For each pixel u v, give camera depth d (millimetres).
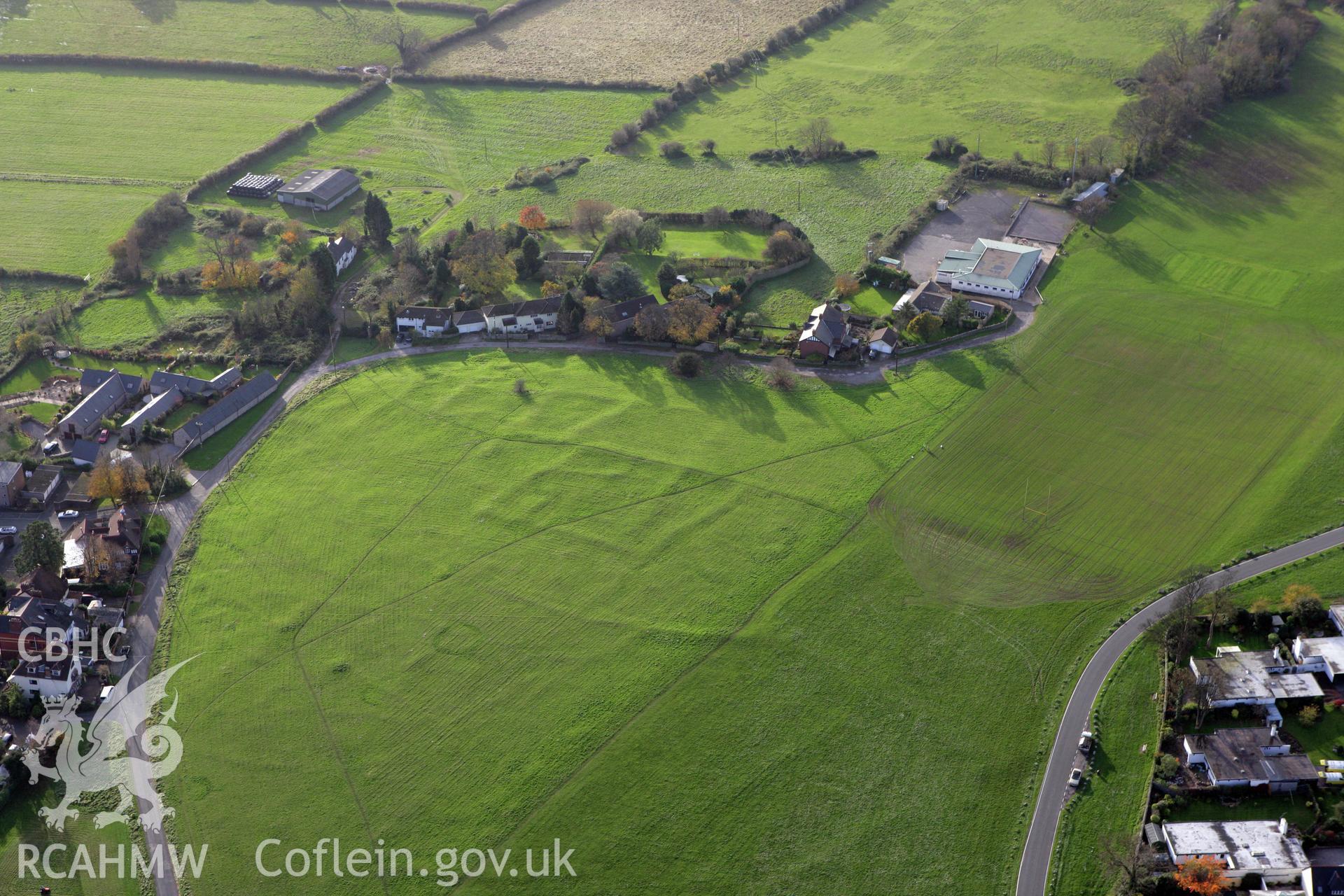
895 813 142250
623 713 156875
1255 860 131875
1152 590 171000
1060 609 169125
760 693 158750
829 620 169750
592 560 183250
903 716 154250
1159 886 130875
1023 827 139375
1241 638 161625
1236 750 143875
